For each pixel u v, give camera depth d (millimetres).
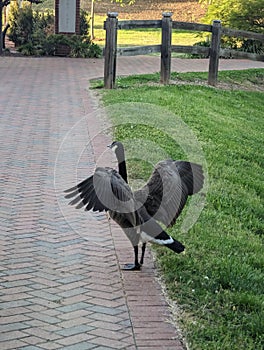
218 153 13500
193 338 6824
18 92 16891
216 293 7965
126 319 7227
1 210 10695
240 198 11938
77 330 6949
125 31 34125
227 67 21938
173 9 38969
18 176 12055
